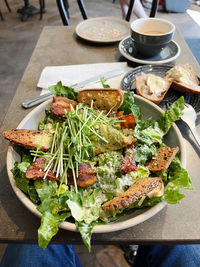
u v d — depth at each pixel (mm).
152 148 284
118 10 1530
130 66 501
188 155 325
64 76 469
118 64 501
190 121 344
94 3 1609
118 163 269
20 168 247
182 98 317
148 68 458
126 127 302
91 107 312
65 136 281
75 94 351
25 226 257
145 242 246
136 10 883
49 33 623
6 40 1249
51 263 361
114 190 250
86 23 639
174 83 407
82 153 268
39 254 368
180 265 351
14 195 284
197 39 1181
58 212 237
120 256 518
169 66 459
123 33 604
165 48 534
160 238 245
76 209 227
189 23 1339
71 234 249
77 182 252
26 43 1221
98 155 281
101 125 283
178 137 290
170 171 266
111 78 455
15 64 1082
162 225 254
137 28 516
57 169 256
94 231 210
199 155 325
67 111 309
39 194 239
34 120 322
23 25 1373
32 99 413
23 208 271
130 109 326
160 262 370
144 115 338
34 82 469
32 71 497
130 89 417
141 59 506
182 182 242
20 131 287
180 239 244
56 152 272
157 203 228
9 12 1507
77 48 564
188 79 413
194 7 1509
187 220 257
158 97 388
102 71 483
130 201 217
